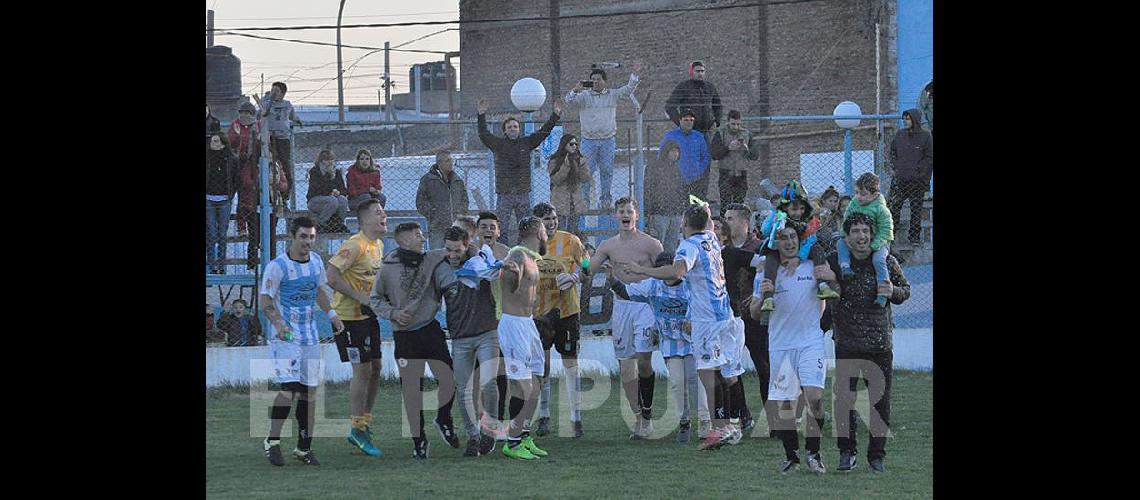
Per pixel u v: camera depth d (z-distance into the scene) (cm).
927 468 3594
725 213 4191
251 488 3288
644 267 3900
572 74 11388
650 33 11019
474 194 6231
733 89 10481
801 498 3141
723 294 3919
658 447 4022
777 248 3494
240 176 5606
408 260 3784
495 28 11638
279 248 5806
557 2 11438
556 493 3206
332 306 3844
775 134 9431
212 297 5550
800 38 10094
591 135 6241
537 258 3866
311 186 5847
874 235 3841
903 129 6288
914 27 8825
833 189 5822
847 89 9825
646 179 6047
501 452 3928
